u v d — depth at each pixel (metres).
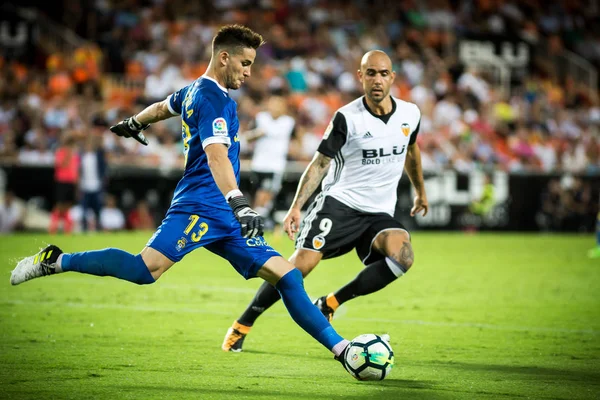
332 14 93.00
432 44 96.06
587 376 17.89
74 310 26.36
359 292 21.02
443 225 69.31
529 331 23.92
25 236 53.97
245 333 20.44
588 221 73.94
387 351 16.31
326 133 21.03
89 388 16.12
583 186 74.06
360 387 16.64
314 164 20.89
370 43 88.88
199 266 40.84
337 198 21.59
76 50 81.88
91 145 58.00
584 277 38.31
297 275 17.30
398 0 97.69
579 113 91.88
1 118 65.88
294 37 88.06
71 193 58.41
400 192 68.12
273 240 56.66
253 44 17.09
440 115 81.75
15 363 18.38
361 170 21.42
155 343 21.20
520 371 18.42
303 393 16.05
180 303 28.50
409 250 20.89
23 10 81.94
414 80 87.00
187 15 87.12
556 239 63.78
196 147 17.12
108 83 76.00
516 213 71.69
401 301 29.91
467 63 97.56
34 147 63.34
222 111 16.58
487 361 19.58
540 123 88.69
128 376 17.30
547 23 107.12
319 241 21.33
